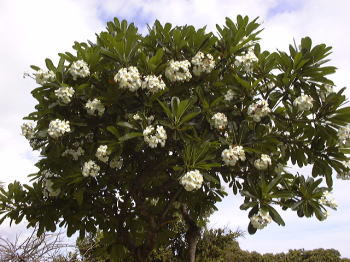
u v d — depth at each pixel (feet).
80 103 15.64
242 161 15.85
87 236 23.13
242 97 16.03
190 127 14.29
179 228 27.04
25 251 15.01
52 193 15.84
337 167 16.21
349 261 35.04
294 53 16.20
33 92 15.39
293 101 15.98
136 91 14.99
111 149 14.25
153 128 13.92
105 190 17.01
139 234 18.28
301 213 15.60
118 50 15.10
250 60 15.88
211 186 18.06
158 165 16.08
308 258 36.27
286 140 16.35
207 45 16.22
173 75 15.10
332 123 15.61
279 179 14.67
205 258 29.01
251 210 14.40
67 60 15.75
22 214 17.39
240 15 16.89
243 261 35.58
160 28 16.20
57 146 15.10
